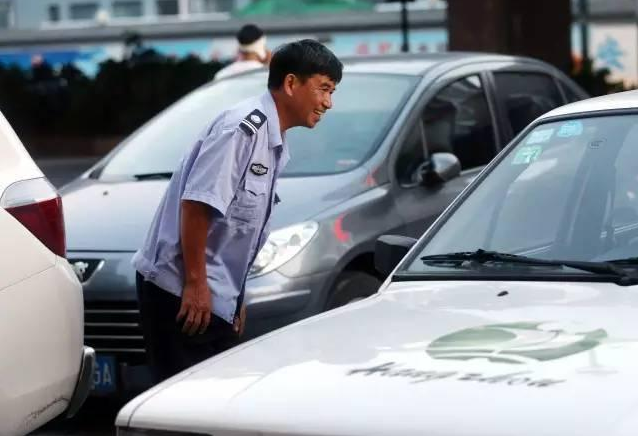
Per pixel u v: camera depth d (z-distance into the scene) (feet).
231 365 27.53
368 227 50.47
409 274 33.06
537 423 22.27
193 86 160.04
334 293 49.21
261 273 47.06
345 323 29.84
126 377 47.98
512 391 23.53
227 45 223.10
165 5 283.79
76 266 48.39
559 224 33.22
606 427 21.98
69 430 50.19
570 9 149.59
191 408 25.34
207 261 38.63
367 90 57.06
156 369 40.19
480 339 26.91
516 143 36.17
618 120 34.96
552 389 23.47
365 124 54.90
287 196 50.67
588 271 30.81
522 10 146.20
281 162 38.96
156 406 25.79
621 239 32.14
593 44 213.46
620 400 22.85
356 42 212.23
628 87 148.87
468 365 25.25
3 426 34.99
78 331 37.96
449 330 27.89
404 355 26.48
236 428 24.36
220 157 37.50
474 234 33.96
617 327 26.78
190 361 39.55
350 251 49.37
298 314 47.52
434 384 24.31
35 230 36.76
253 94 59.57
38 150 165.17
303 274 47.70
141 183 54.70
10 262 35.58
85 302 48.11
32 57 237.86
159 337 39.65
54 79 169.99
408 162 54.13
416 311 29.96
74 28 236.22
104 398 50.34
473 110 58.70
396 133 54.13
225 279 38.86
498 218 34.12
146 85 161.58
